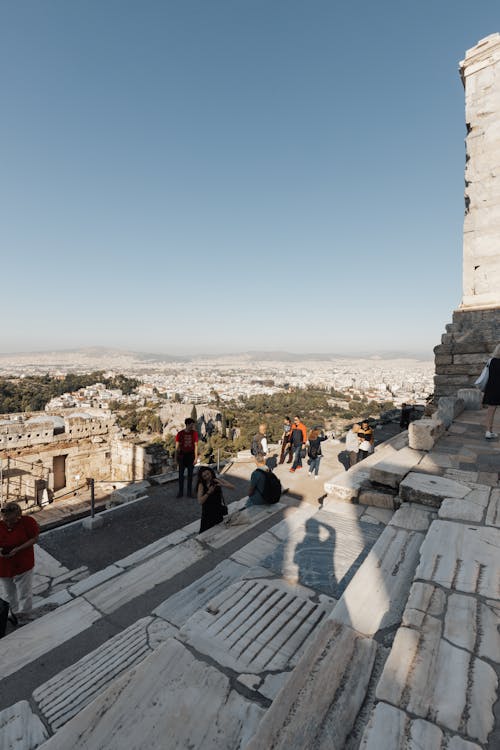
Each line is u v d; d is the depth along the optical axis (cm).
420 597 242
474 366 1155
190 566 509
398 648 203
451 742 154
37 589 608
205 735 197
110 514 876
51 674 342
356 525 455
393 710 169
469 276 1200
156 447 1875
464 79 1249
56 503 1703
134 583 475
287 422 1137
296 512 688
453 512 358
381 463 532
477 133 1202
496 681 182
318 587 339
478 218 1188
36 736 265
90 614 424
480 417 907
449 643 205
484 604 234
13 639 388
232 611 300
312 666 205
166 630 360
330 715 176
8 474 1697
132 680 229
